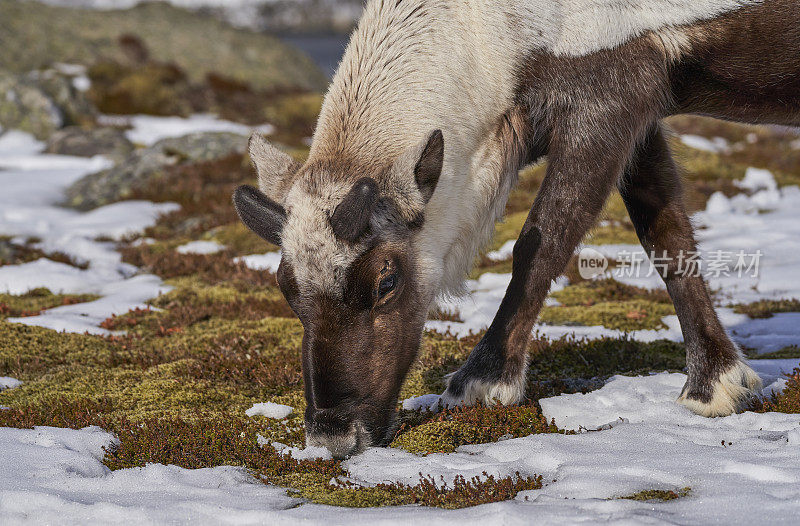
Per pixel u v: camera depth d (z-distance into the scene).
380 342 8.78
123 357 13.77
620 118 9.75
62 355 13.90
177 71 63.72
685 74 10.23
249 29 86.12
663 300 17.89
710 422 9.87
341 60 10.62
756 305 17.14
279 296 18.62
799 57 9.96
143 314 17.16
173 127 52.91
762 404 10.20
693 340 10.54
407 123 9.53
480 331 15.05
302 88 72.94
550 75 9.79
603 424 10.03
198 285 20.31
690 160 34.69
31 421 10.71
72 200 32.97
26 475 8.65
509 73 9.90
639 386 11.41
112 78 61.12
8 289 20.33
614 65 9.67
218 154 35.56
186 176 33.03
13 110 50.81
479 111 9.95
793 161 39.28
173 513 7.67
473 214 10.16
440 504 7.83
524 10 9.76
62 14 75.50
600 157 9.76
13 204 31.62
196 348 14.19
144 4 84.44
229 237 25.44
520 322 9.77
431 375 12.50
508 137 10.19
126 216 29.28
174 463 9.34
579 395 10.88
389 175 8.87
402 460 8.95
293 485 8.61
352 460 9.02
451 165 9.68
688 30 9.83
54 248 25.14
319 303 8.51
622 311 16.59
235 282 20.00
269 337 14.61
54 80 53.81
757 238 24.16
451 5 9.98
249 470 9.08
